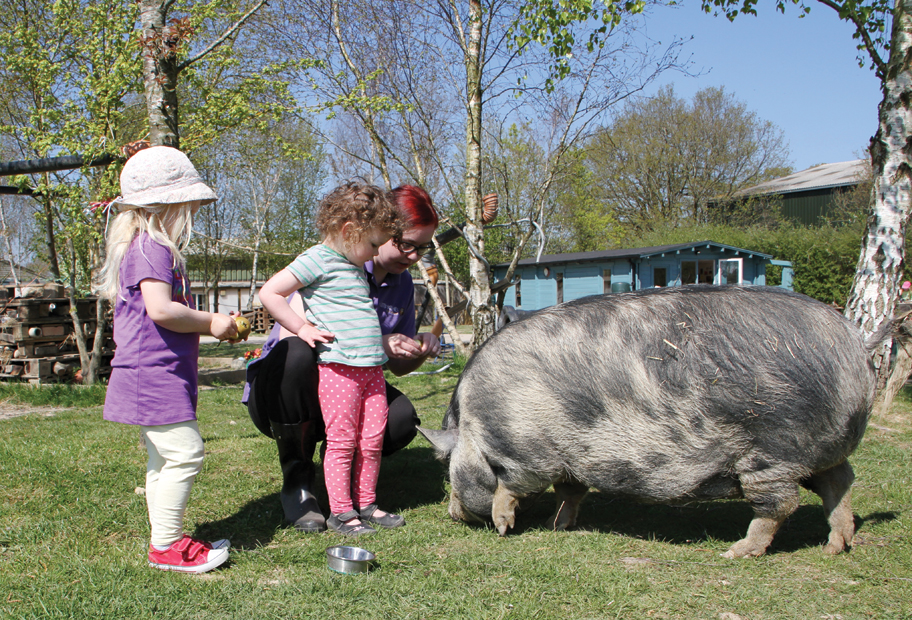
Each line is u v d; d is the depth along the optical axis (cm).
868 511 374
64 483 400
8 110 1039
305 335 311
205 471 448
